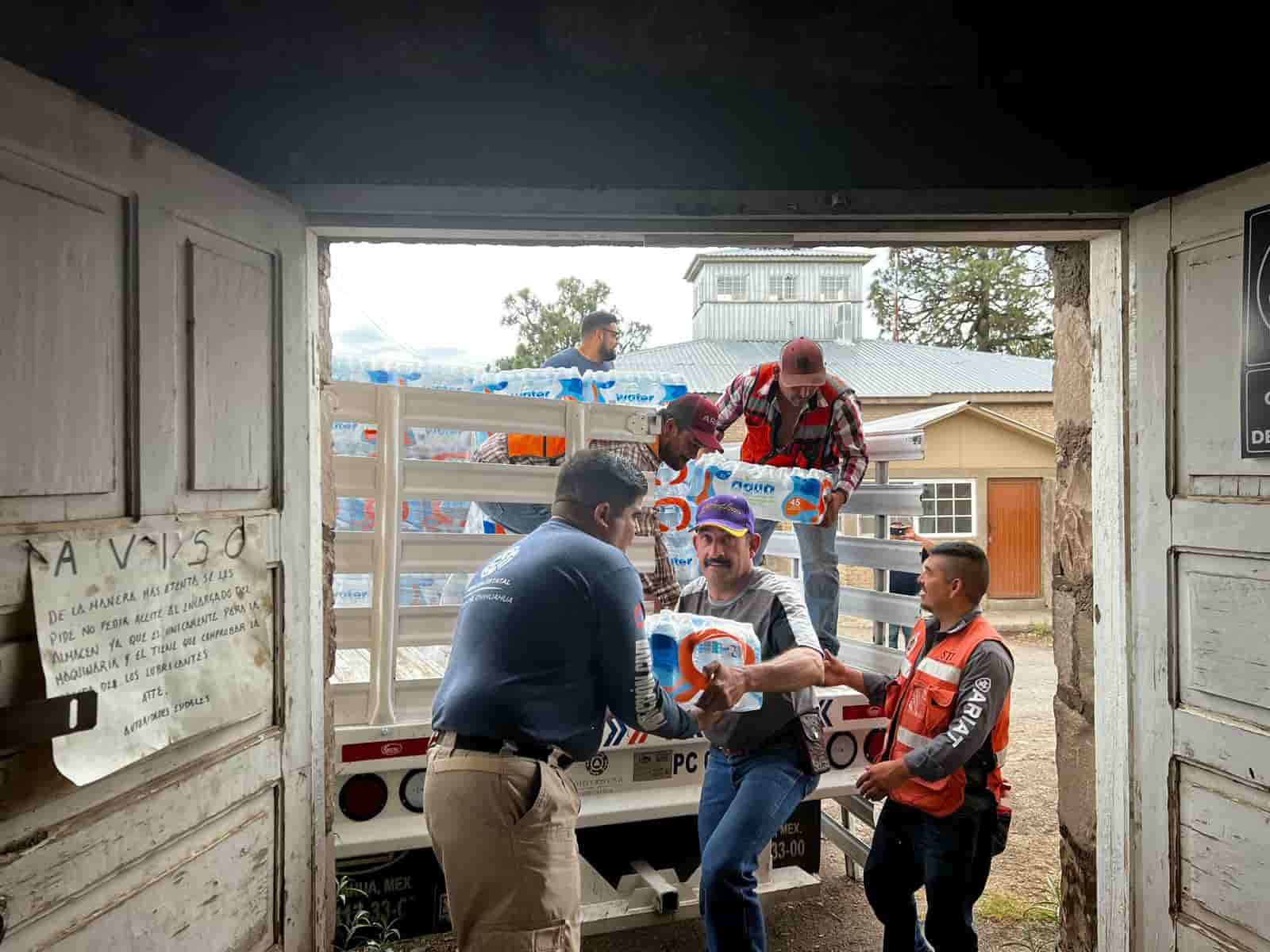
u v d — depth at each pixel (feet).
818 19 7.95
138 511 5.72
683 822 10.80
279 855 7.25
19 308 4.94
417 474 9.59
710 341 71.05
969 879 8.46
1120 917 8.61
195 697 6.13
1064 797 9.78
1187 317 7.75
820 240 8.70
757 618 8.95
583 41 7.87
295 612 7.43
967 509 50.34
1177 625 7.91
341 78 7.73
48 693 4.91
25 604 4.91
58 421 5.18
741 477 12.00
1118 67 8.30
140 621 5.65
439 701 6.96
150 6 7.04
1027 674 33.68
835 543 12.88
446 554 9.73
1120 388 8.55
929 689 8.61
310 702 7.70
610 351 15.39
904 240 8.89
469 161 7.91
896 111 8.26
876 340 73.20
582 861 10.44
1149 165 8.36
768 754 8.64
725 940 7.95
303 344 7.63
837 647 12.13
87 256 5.42
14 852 4.81
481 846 6.45
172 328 6.06
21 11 6.36
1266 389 6.95
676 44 7.91
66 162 5.23
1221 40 8.19
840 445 12.78
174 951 6.01
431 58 7.75
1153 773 8.14
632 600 7.08
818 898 13.00
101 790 5.42
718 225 8.21
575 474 7.69
